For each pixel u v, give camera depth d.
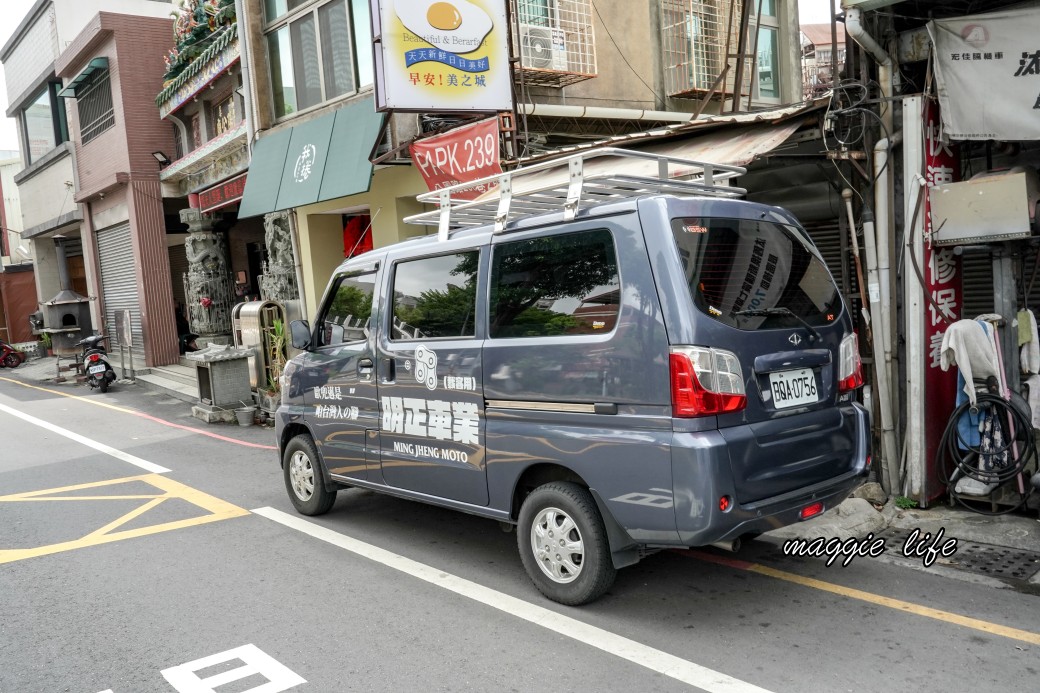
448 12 8.30
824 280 4.32
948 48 5.26
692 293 3.57
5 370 21.83
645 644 3.76
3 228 29.53
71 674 3.75
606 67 10.96
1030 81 5.01
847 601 4.17
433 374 4.76
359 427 5.41
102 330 20.20
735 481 3.53
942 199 5.26
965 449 5.38
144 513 6.63
